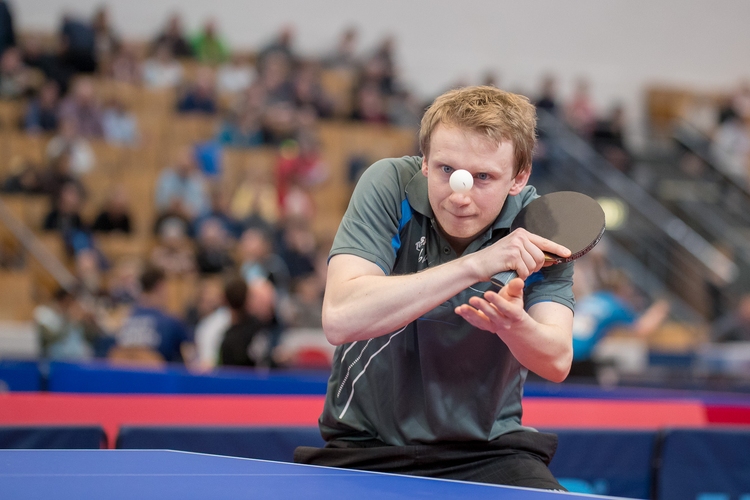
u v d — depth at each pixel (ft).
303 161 43.34
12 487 6.64
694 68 64.95
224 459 8.25
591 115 56.29
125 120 42.57
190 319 32.27
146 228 40.65
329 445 9.50
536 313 8.83
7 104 41.60
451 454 8.95
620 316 24.31
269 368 22.95
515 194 8.90
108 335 30.91
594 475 14.05
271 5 55.52
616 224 47.88
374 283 8.15
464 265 7.95
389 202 8.88
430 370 8.87
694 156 55.52
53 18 50.08
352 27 55.93
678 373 28.32
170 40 48.70
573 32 62.18
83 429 12.60
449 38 59.62
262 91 46.37
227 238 38.22
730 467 14.49
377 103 49.78
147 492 6.55
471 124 8.06
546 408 16.05
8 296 34.30
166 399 15.46
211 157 42.24
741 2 65.62
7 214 35.40
